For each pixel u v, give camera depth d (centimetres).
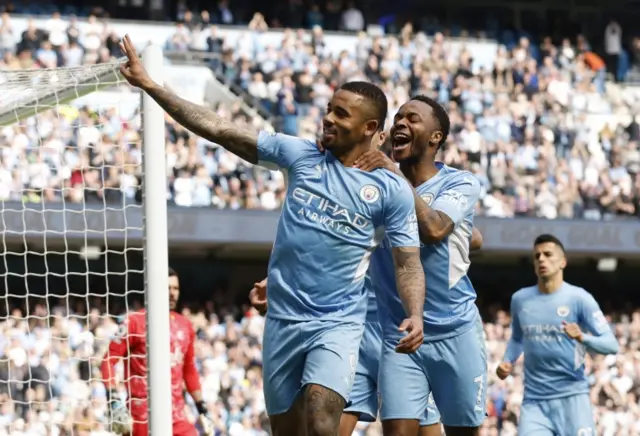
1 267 1934
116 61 709
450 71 2294
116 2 2370
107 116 1742
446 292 603
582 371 945
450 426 625
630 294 2444
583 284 2431
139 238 1786
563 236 2092
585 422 940
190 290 2214
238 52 2181
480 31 2650
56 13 2084
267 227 1942
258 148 506
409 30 2336
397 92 2194
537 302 952
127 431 820
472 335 612
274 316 499
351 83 498
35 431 1202
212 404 1600
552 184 2127
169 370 683
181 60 2120
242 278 2250
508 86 2292
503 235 2059
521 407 962
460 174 608
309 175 496
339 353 487
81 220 1744
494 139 2141
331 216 490
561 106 2291
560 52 2502
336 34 2394
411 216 500
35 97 770
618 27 2675
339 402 485
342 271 494
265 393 507
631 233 2130
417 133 600
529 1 2850
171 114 510
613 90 2541
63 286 1912
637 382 1856
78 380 1430
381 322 602
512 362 970
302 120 2094
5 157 1691
